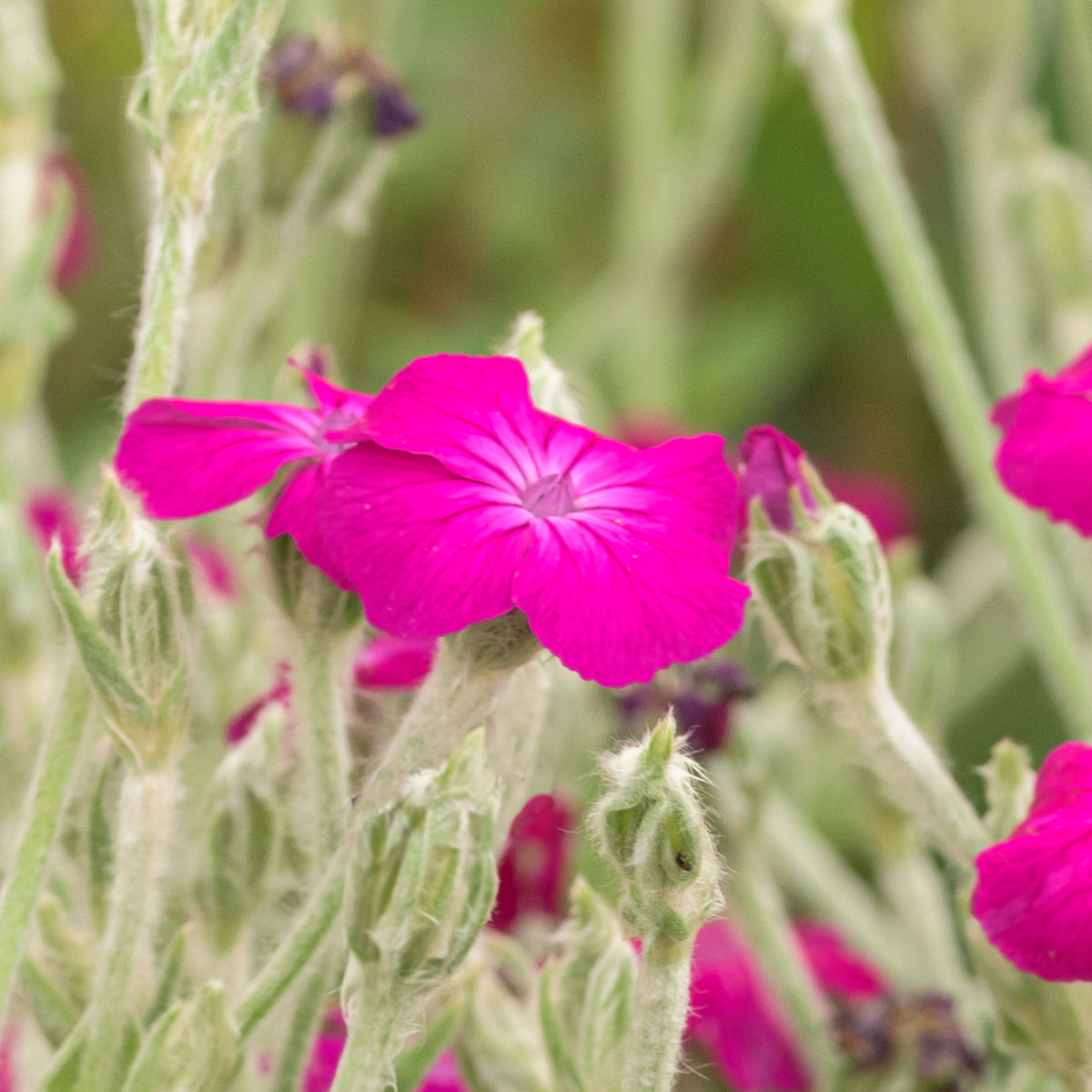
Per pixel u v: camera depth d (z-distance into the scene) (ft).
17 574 1.60
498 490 1.39
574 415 1.45
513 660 1.39
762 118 2.91
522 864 1.55
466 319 3.14
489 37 3.40
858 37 2.92
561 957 1.45
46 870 1.40
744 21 2.51
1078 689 1.63
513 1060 1.49
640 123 2.63
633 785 1.36
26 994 1.46
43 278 1.71
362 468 1.38
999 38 1.96
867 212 1.71
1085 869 1.38
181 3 1.42
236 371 1.69
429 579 1.37
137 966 1.41
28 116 1.77
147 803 1.40
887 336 2.97
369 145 1.70
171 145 1.41
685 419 2.83
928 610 1.63
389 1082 1.37
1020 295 1.79
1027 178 1.78
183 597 1.40
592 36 3.38
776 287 3.13
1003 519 1.64
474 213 3.27
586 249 3.28
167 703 1.39
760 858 1.60
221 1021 1.39
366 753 1.49
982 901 1.39
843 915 1.73
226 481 1.40
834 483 2.18
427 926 1.35
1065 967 1.38
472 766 1.36
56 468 2.74
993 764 1.47
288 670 1.47
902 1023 1.59
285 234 1.69
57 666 1.49
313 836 1.43
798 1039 1.61
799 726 1.90
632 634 1.37
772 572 1.47
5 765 1.58
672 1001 1.37
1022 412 1.50
